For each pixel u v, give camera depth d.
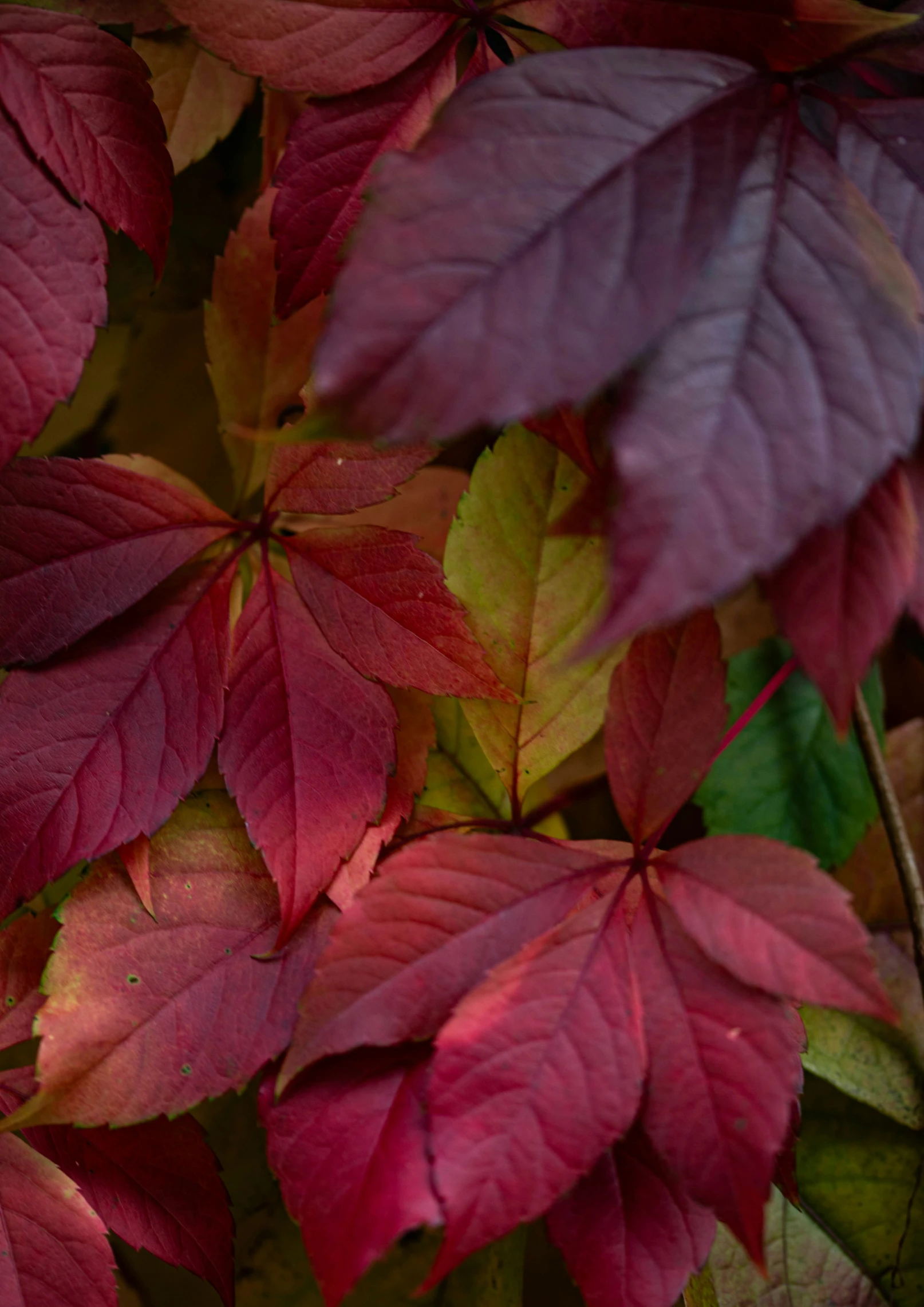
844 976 0.71
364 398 0.67
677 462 0.67
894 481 0.70
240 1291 0.82
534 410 0.67
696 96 0.70
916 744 0.87
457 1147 0.71
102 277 0.74
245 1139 0.83
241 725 0.75
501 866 0.73
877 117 0.71
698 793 0.85
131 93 0.75
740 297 0.68
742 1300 0.82
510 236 0.68
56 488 0.75
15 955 0.78
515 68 0.69
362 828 0.75
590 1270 0.73
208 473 0.88
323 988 0.73
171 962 0.75
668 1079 0.72
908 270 0.69
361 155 0.75
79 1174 0.77
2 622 0.75
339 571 0.77
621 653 0.78
